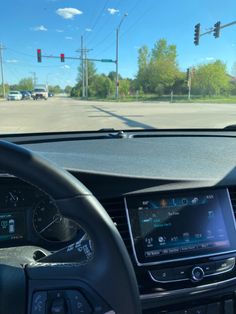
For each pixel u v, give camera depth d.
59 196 1.08
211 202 1.75
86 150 2.57
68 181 1.09
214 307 1.71
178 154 2.42
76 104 49.78
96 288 1.17
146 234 1.66
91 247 1.26
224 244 1.72
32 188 1.66
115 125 18.59
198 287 1.66
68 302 1.20
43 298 1.22
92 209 1.10
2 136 3.54
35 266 1.29
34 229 1.69
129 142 3.05
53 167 1.08
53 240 1.70
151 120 21.67
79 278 1.20
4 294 1.23
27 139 3.23
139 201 1.68
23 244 1.68
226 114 27.11
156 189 1.69
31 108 36.59
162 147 2.75
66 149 2.63
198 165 2.03
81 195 1.10
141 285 1.62
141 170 1.84
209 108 37.62
